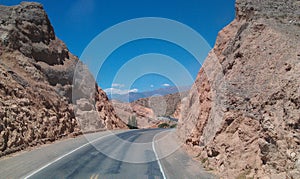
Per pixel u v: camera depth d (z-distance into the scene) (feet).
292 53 28.48
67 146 50.93
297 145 20.76
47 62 83.56
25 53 75.51
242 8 46.06
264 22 38.45
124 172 31.37
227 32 48.70
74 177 27.78
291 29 35.96
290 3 44.80
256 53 34.91
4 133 40.98
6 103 47.34
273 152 23.16
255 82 31.76
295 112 22.07
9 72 59.06
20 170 29.48
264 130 24.84
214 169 32.32
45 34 88.94
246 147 28.12
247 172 26.11
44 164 33.17
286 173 20.81
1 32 72.95
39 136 52.60
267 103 26.73
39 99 61.82
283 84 25.67
